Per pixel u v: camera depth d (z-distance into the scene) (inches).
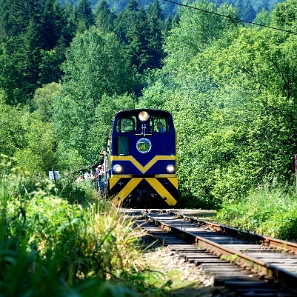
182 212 2817.4
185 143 4143.7
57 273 960.9
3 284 621.0
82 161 7121.1
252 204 2389.3
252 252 1433.3
